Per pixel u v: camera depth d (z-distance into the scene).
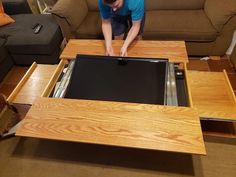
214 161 1.47
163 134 1.11
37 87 1.67
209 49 2.16
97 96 1.35
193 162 1.47
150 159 1.51
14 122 1.78
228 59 2.23
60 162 1.55
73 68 1.51
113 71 1.47
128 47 1.75
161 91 1.33
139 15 1.61
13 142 1.69
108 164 1.51
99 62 1.53
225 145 1.55
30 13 2.66
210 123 1.68
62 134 1.15
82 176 1.47
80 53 1.74
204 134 1.62
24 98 1.60
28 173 1.51
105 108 1.27
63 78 1.54
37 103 1.33
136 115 1.21
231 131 1.63
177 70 1.59
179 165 1.46
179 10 2.32
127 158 1.53
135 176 1.44
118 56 1.57
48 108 1.29
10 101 1.59
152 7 2.35
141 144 1.08
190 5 2.28
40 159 1.57
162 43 1.78
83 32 2.21
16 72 2.34
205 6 2.22
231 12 1.86
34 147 1.64
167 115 1.20
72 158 1.56
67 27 2.21
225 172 1.41
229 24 1.95
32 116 1.25
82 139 1.12
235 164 1.45
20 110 1.87
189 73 1.69
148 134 1.12
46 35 2.16
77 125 1.19
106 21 1.77
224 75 1.65
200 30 2.02
